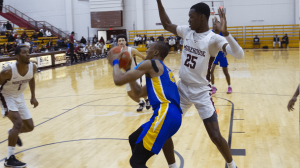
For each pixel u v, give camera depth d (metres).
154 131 2.11
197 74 2.42
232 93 6.53
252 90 6.82
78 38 25.42
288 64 11.73
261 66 11.51
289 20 22.02
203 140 3.59
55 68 13.30
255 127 4.04
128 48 4.30
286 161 2.87
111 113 5.17
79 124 4.54
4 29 19.83
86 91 7.56
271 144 3.36
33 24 24.98
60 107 5.82
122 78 2.09
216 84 7.77
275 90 6.72
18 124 3.07
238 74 9.59
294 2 21.72
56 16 25.25
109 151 3.34
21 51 2.96
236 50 2.14
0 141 3.85
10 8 25.64
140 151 2.13
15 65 3.01
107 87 8.08
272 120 4.36
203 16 2.34
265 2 22.28
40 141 3.77
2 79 3.02
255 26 22.44
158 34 24.03
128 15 24.50
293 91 6.54
